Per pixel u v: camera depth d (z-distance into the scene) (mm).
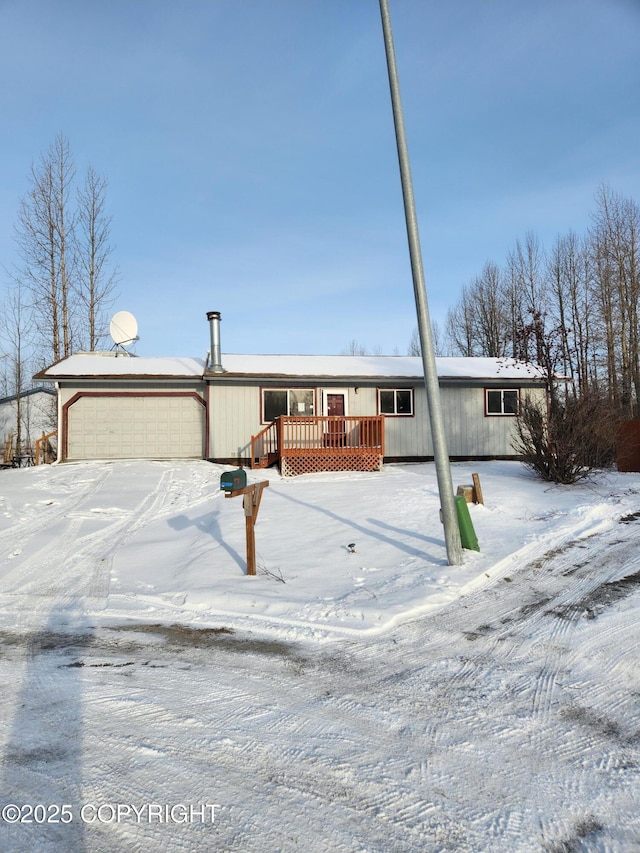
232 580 7195
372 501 11773
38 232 28406
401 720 3756
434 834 2641
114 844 2604
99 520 11406
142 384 19094
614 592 6242
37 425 33531
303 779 3094
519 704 3949
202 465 17688
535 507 10734
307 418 16953
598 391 14797
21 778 3113
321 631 5520
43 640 5496
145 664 4832
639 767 3164
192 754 3355
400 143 7402
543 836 2617
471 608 6008
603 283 32156
